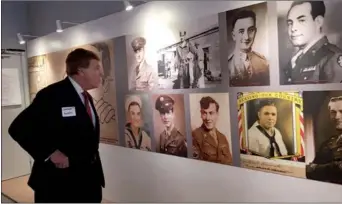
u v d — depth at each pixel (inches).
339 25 65.8
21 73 175.5
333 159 68.5
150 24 106.5
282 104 76.3
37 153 66.4
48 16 161.2
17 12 177.2
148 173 114.9
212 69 90.0
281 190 78.7
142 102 113.0
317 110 70.4
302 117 73.0
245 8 81.6
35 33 175.8
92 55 73.1
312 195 72.9
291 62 73.9
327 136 69.2
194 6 93.1
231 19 84.6
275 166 79.1
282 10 74.7
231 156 88.4
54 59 150.2
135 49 112.5
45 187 70.5
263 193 82.4
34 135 65.7
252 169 84.2
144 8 107.7
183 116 99.8
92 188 74.8
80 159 71.0
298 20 72.1
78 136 69.5
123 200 126.0
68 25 146.6
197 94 94.7
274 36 76.4
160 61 104.5
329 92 68.1
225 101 88.0
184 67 97.5
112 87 124.0
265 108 79.7
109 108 127.0
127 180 123.5
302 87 72.5
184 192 103.0
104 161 133.6
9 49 170.4
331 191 69.6
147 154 114.1
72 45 138.7
